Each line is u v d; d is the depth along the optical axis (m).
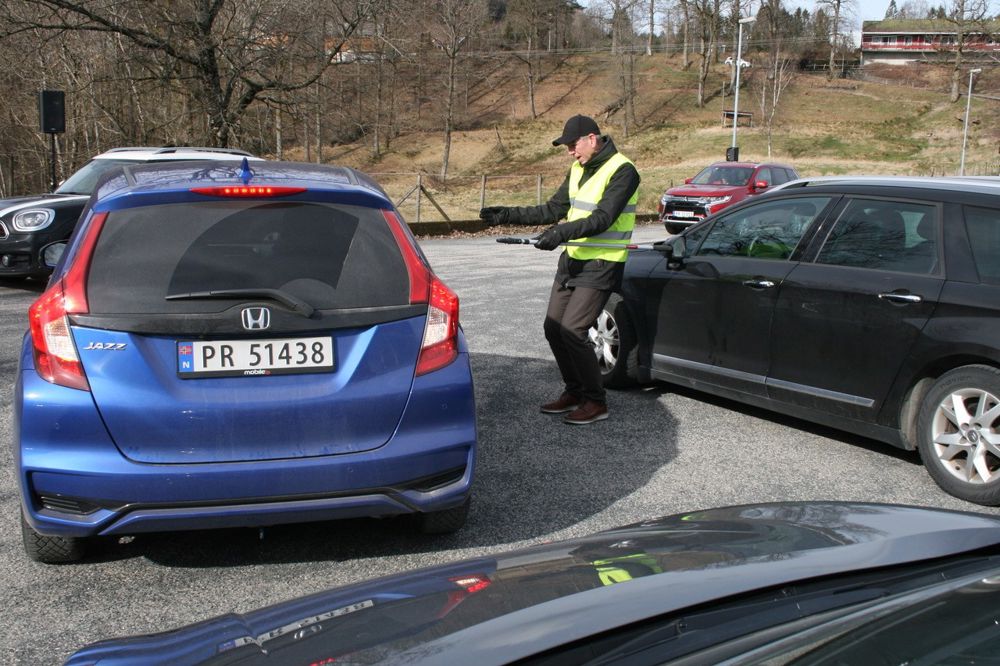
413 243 3.67
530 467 4.86
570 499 4.40
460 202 40.19
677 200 21.09
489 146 88.62
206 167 3.91
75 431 3.15
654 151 79.88
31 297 10.06
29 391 3.18
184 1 22.23
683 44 113.38
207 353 3.23
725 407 6.16
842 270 5.03
